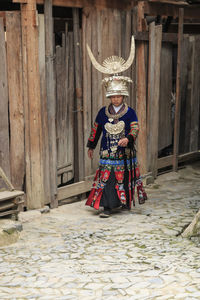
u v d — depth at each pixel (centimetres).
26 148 545
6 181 499
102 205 546
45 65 551
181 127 844
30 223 522
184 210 577
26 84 532
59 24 796
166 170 834
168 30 918
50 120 565
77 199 634
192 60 837
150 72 706
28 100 536
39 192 557
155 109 735
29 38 524
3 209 475
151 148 731
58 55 588
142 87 702
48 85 557
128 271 379
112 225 516
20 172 548
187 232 471
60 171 611
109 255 420
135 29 685
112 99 534
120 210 579
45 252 429
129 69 682
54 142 573
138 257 414
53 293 340
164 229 499
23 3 518
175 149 799
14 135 538
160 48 731
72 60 609
